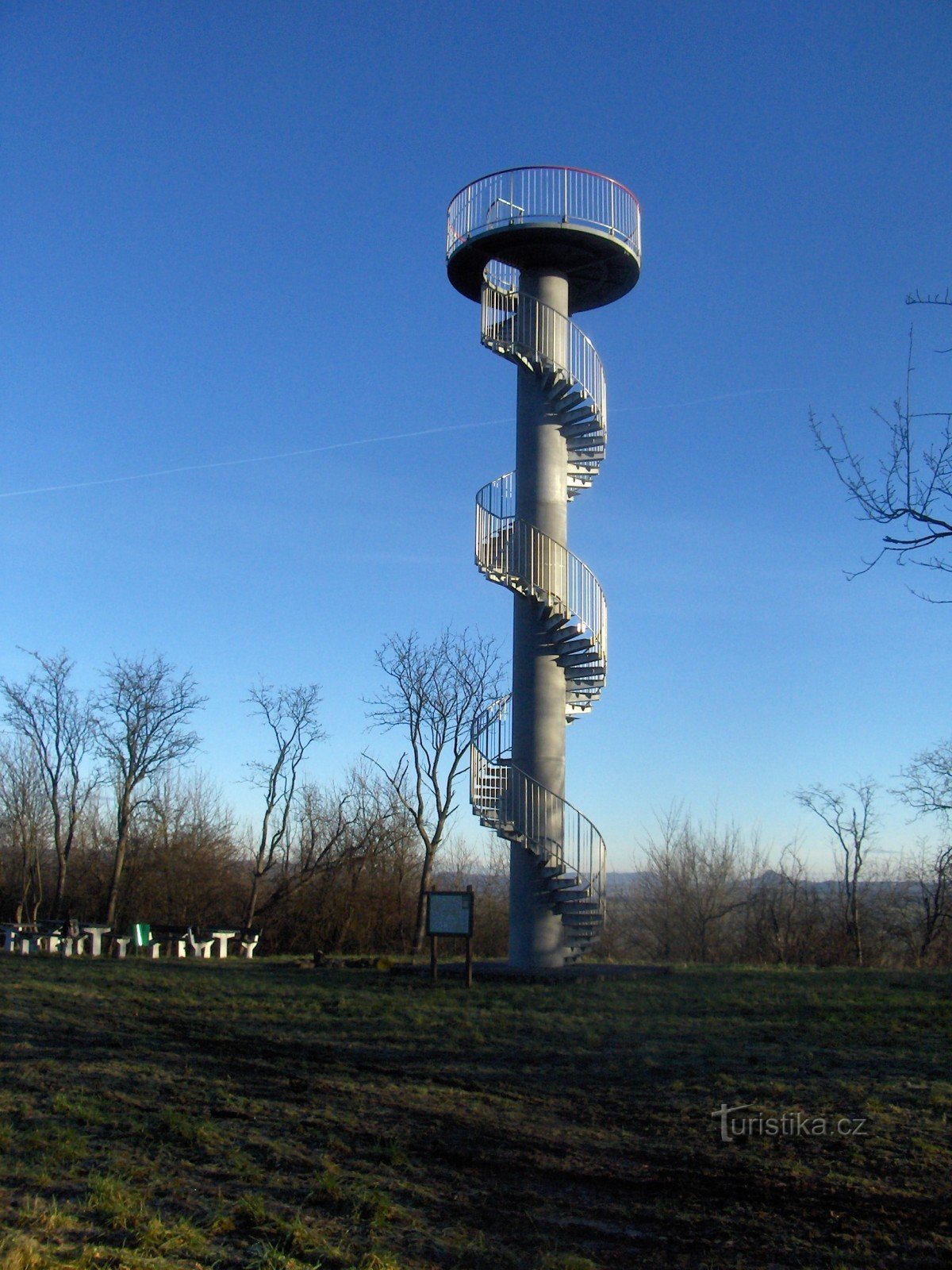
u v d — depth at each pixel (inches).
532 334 778.8
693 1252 234.7
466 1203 263.0
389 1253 225.9
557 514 783.7
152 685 1504.7
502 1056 434.3
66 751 1561.3
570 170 781.9
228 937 1037.8
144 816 1549.0
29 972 710.5
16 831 1583.4
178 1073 394.6
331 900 1461.6
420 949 1400.1
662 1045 457.4
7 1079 373.1
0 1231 223.9
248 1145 302.5
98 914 1494.8
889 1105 350.0
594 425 796.6
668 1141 316.5
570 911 761.6
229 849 1577.3
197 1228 237.1
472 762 763.4
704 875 1739.7
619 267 819.4
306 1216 249.3
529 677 776.9
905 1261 228.7
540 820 754.8
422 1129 325.4
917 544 415.8
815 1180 281.7
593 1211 259.4
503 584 761.0
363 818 1496.1
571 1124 335.0
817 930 1533.0
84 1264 211.5
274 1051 444.1
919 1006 559.5
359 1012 544.7
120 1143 299.3
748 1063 417.1
